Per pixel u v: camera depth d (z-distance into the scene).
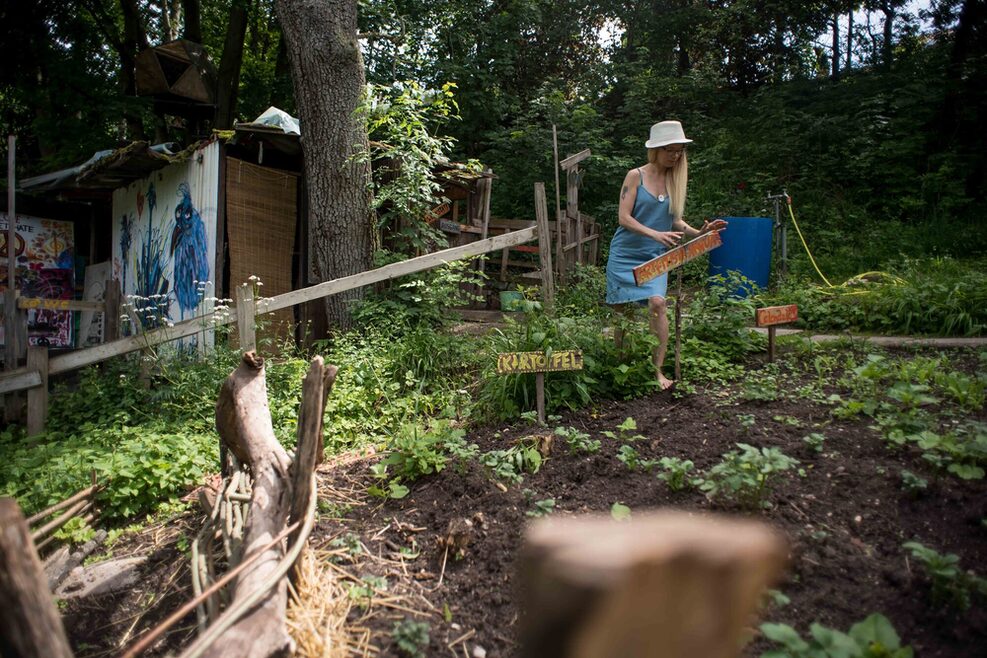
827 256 12.34
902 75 16.84
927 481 3.31
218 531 3.52
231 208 9.12
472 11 16.30
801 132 16.11
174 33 20.55
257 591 2.27
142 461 4.71
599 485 3.77
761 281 10.05
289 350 7.52
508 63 16.28
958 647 2.39
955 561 2.59
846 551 2.95
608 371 5.13
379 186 8.54
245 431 3.82
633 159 15.60
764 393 4.68
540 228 6.71
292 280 9.84
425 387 6.11
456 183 9.88
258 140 8.94
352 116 8.19
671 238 4.93
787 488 3.44
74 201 13.45
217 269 8.99
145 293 11.01
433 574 3.26
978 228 12.48
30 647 1.50
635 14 20.50
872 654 2.18
